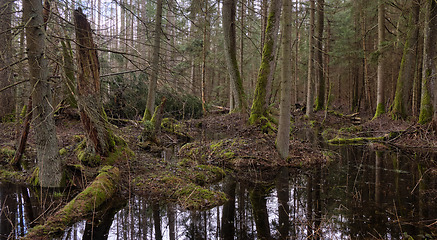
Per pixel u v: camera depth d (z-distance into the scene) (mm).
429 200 5277
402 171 7508
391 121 14250
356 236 3889
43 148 5613
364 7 15734
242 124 12062
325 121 17766
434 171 7328
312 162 8367
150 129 10422
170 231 4176
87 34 5891
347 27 21828
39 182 5828
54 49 5371
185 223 4457
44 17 5410
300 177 7059
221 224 4418
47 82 5012
